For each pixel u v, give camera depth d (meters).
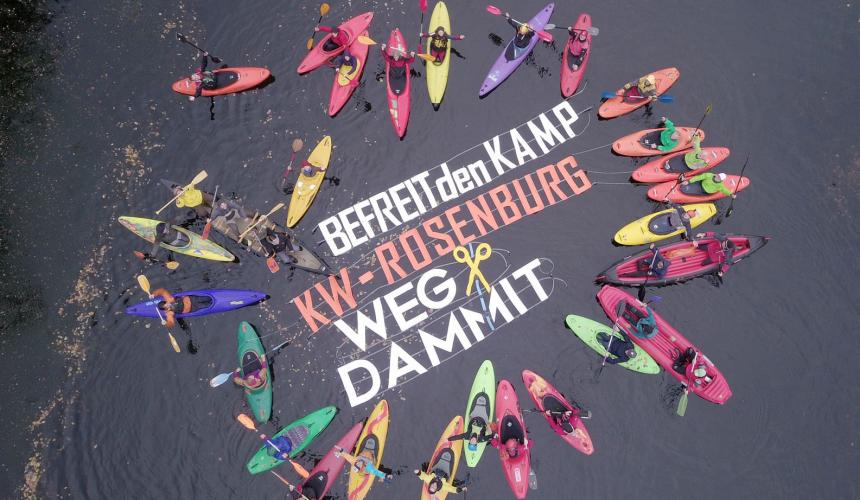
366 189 25.91
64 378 23.50
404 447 22.91
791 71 27.88
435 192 25.97
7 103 26.45
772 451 23.25
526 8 28.44
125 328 24.03
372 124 26.58
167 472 22.67
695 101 27.20
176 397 23.38
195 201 24.19
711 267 24.56
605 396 23.59
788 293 25.02
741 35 28.33
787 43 28.30
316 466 22.30
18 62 27.02
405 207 25.77
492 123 26.78
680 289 24.81
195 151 26.22
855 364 24.34
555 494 22.66
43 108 26.50
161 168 25.97
